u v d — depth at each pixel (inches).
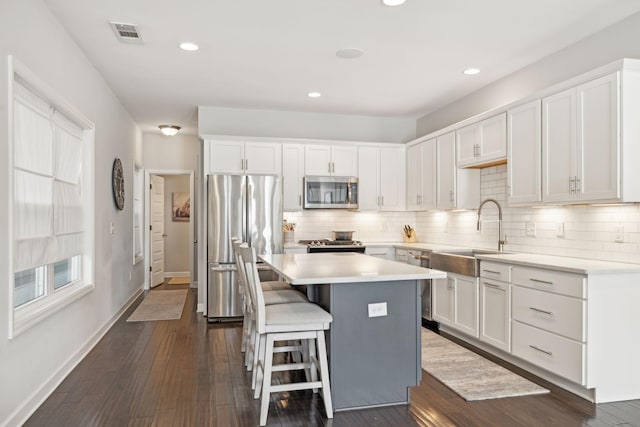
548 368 126.0
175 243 369.1
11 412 98.2
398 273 110.3
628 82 117.7
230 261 208.8
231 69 172.9
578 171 129.9
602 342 115.7
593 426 101.8
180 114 248.5
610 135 119.9
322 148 234.2
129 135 248.5
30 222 112.5
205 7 122.6
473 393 119.9
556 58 155.1
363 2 120.0
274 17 128.7
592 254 140.2
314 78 184.2
